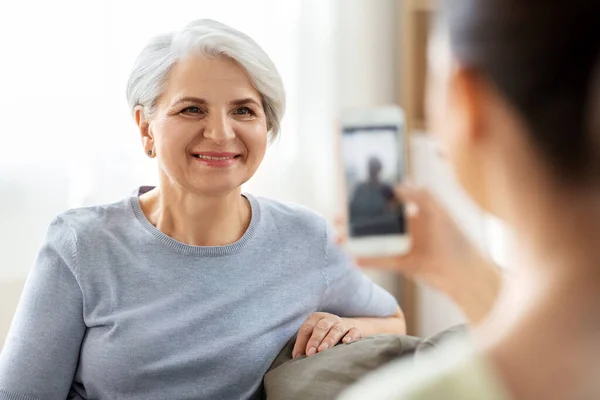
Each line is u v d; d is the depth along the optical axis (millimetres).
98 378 1421
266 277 1525
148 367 1411
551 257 365
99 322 1427
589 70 336
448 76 371
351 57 2834
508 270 410
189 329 1441
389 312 1704
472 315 711
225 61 1434
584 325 354
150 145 1523
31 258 2445
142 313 1426
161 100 1453
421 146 2691
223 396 1458
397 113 1056
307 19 2732
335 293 1611
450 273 743
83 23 2438
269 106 1513
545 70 341
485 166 377
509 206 373
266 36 2680
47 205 2453
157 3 2508
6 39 2367
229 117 1441
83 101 2461
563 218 356
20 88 2395
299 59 2734
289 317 1528
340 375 1337
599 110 337
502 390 367
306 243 1590
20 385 1390
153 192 1582
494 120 361
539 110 345
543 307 362
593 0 332
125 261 1462
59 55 2424
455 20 365
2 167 2396
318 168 2789
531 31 341
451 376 386
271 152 2723
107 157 2500
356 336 1487
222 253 1496
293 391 1345
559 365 355
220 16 2604
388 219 966
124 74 2488
